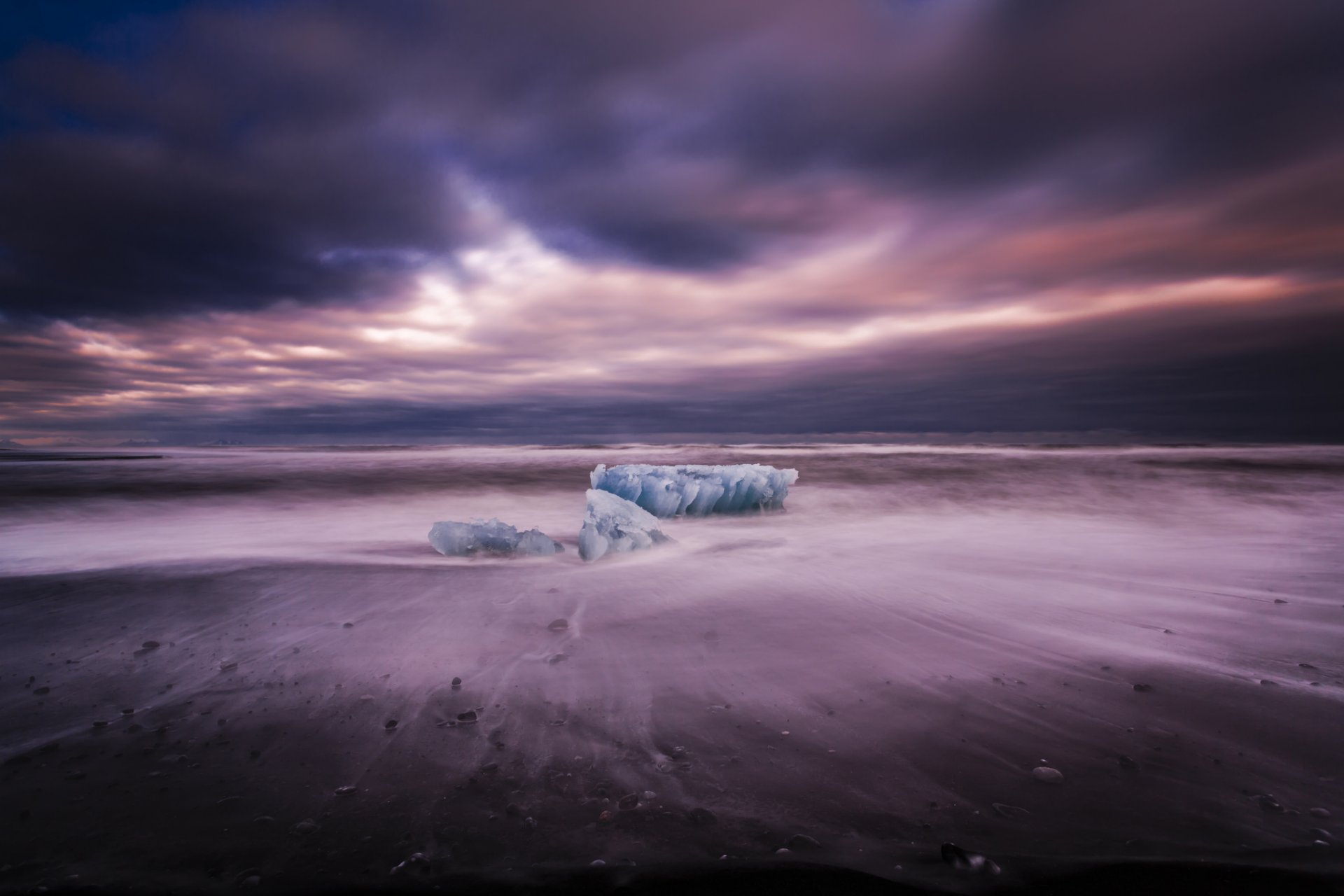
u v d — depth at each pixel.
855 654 3.60
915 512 11.14
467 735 2.62
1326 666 3.36
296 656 3.58
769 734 2.61
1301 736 2.55
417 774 2.31
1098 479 16.11
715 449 43.22
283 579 5.55
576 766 2.37
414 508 12.66
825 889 1.68
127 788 2.22
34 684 3.18
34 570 6.03
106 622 4.24
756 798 2.14
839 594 5.02
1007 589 5.20
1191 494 13.19
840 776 2.28
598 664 3.46
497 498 14.20
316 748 2.51
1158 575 5.72
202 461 27.30
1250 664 3.39
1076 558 6.58
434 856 1.84
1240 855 1.79
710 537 8.19
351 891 1.70
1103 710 2.82
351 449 50.22
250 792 2.19
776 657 3.55
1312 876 1.69
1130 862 1.77
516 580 5.52
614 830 1.96
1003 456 25.50
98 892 1.71
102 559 6.69
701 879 1.73
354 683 3.19
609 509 7.59
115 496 13.88
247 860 1.83
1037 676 3.25
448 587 5.25
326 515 11.63
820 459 24.25
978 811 2.04
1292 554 6.83
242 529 9.65
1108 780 2.23
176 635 3.97
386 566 6.14
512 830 1.97
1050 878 1.71
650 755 2.45
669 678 3.25
